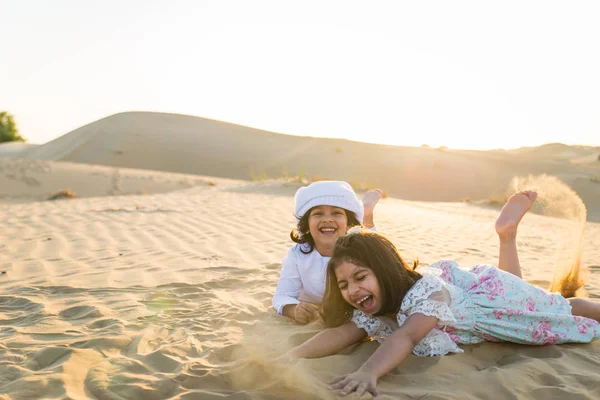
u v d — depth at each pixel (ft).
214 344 10.55
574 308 11.69
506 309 10.50
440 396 7.95
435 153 162.50
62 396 7.94
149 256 20.76
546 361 9.69
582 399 8.07
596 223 41.65
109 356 9.97
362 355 9.70
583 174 136.67
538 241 27.27
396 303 9.59
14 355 9.90
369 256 9.39
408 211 42.19
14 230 27.53
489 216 41.98
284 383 8.25
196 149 179.63
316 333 10.96
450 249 23.59
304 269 12.71
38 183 82.48
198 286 15.94
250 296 14.73
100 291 15.39
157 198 48.08
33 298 14.57
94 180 89.76
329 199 12.05
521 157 168.55
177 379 8.69
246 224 29.84
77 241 24.31
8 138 265.95
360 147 173.99
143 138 186.29
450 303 10.07
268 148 184.24
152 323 12.10
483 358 10.06
